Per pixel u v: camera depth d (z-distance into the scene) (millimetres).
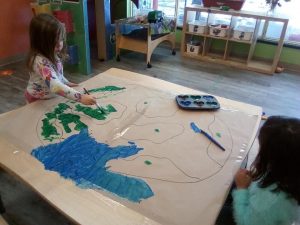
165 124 1175
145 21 3416
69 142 1045
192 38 4008
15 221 1458
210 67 3580
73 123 1155
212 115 1267
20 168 926
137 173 915
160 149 1027
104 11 3309
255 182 887
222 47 3930
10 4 3178
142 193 844
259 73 3465
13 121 1159
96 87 1470
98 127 1136
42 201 1570
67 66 3254
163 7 4250
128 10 3982
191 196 842
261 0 3545
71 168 931
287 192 802
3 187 1648
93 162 955
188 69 3486
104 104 1304
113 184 873
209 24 3695
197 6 3711
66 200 821
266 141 808
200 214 785
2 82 2879
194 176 917
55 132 1098
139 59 3732
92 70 3307
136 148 1024
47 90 1413
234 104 1401
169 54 3973
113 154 992
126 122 1176
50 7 2936
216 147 1059
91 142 1048
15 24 3303
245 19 3672
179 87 1538
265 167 834
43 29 1279
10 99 2564
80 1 2801
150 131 1125
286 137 769
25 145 1025
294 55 3547
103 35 3441
